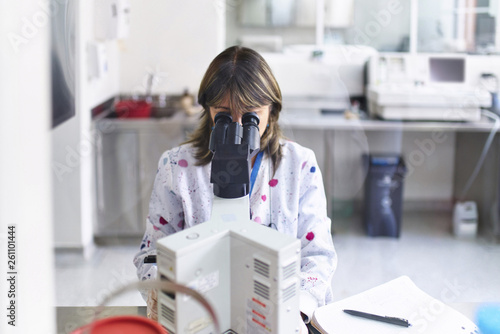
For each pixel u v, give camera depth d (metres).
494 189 3.52
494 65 3.91
